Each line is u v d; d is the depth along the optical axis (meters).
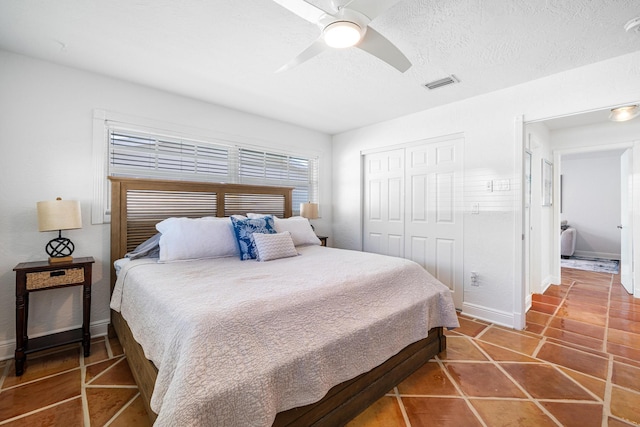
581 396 1.78
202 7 1.71
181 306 1.37
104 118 2.63
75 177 2.50
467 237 3.13
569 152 4.07
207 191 3.20
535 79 2.63
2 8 1.72
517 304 2.77
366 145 4.17
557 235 4.23
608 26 1.84
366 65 2.39
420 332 2.02
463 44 2.07
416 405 1.73
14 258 2.26
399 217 3.85
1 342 2.21
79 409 1.66
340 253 2.88
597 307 3.32
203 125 3.23
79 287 2.54
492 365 2.15
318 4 1.64
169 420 1.00
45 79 2.37
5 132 2.22
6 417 1.59
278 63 2.38
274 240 2.63
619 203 5.97
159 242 2.52
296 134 4.16
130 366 1.99
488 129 2.94
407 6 1.67
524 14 1.73
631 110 2.93
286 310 1.46
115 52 2.23
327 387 1.43
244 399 1.14
